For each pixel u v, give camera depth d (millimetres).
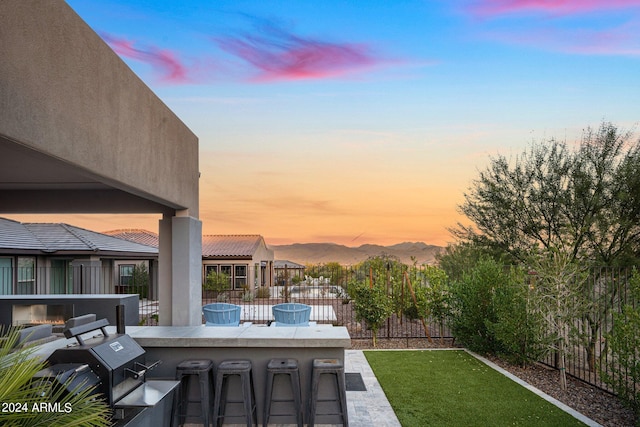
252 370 5344
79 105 3738
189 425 5316
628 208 11219
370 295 10664
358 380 7457
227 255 24734
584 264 8859
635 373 5465
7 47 2832
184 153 6629
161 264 6719
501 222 14125
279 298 22234
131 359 4184
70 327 4027
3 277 15086
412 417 5711
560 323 7234
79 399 3152
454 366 8406
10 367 2793
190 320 6508
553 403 6246
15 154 4367
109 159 4285
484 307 9320
